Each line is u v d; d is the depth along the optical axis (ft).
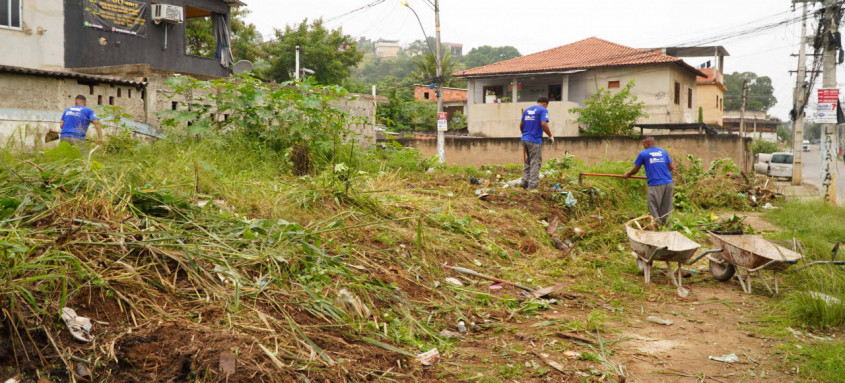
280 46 123.54
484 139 82.33
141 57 54.95
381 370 12.16
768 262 19.72
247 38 115.44
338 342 12.64
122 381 9.70
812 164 148.36
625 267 23.79
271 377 10.54
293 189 23.35
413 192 30.71
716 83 127.54
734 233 26.78
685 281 22.44
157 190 16.33
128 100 38.88
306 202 21.98
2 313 9.90
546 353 14.08
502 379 12.48
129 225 13.66
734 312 18.34
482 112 98.48
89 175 15.46
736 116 233.35
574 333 15.55
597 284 21.09
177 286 12.75
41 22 47.50
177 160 24.97
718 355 14.43
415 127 125.49
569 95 99.71
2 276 10.47
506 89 105.40
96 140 26.50
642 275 23.04
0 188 14.19
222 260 13.73
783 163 99.96
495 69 103.86
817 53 55.67
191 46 89.30
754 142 155.12
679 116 99.25
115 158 23.47
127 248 13.03
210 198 18.31
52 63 48.32
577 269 22.91
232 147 30.91
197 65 60.80
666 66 91.81
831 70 51.70
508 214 29.60
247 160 29.45
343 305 14.28
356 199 23.43
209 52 89.92
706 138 71.36
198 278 13.03
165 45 57.06
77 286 11.25
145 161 24.27
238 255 14.32
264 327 12.05
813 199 48.98
